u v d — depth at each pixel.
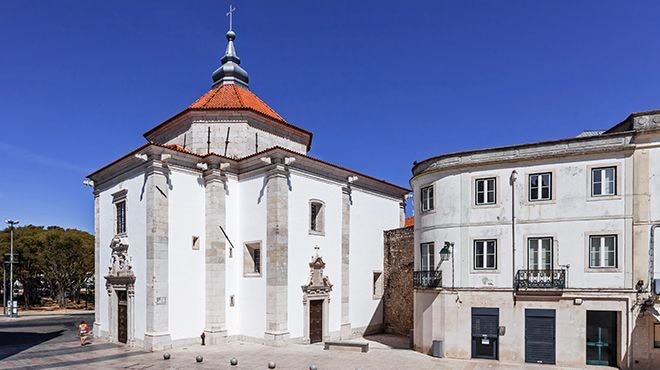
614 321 17.34
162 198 22.30
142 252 22.58
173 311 22.12
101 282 26.78
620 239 17.25
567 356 17.66
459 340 19.47
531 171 18.91
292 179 24.42
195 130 26.38
